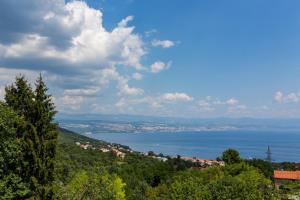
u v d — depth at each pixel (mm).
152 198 58094
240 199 28188
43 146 25500
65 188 25406
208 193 28875
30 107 25938
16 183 24094
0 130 23859
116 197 26391
